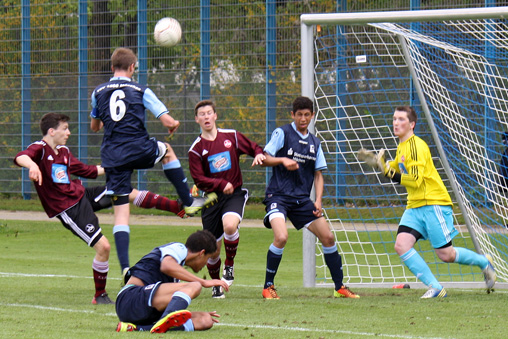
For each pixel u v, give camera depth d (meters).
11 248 39.03
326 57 42.72
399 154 21.70
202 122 22.44
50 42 58.25
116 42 56.75
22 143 59.19
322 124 42.47
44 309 19.28
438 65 30.64
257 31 51.78
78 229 20.78
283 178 22.33
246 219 51.06
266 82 51.44
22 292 23.19
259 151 22.75
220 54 52.75
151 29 54.97
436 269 31.38
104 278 20.81
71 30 57.88
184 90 53.88
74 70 57.81
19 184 59.78
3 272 29.52
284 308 19.47
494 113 33.34
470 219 26.22
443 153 25.86
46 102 58.44
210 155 22.42
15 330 15.58
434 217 21.45
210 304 20.33
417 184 21.06
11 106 59.31
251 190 52.19
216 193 22.55
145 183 54.59
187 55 53.84
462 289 24.81
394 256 35.19
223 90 52.69
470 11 23.69
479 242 25.92
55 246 40.06
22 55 58.81
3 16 59.00
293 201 22.19
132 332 15.30
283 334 15.22
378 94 43.28
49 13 58.34
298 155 22.19
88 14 57.59
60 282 26.30
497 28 28.00
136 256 35.81
